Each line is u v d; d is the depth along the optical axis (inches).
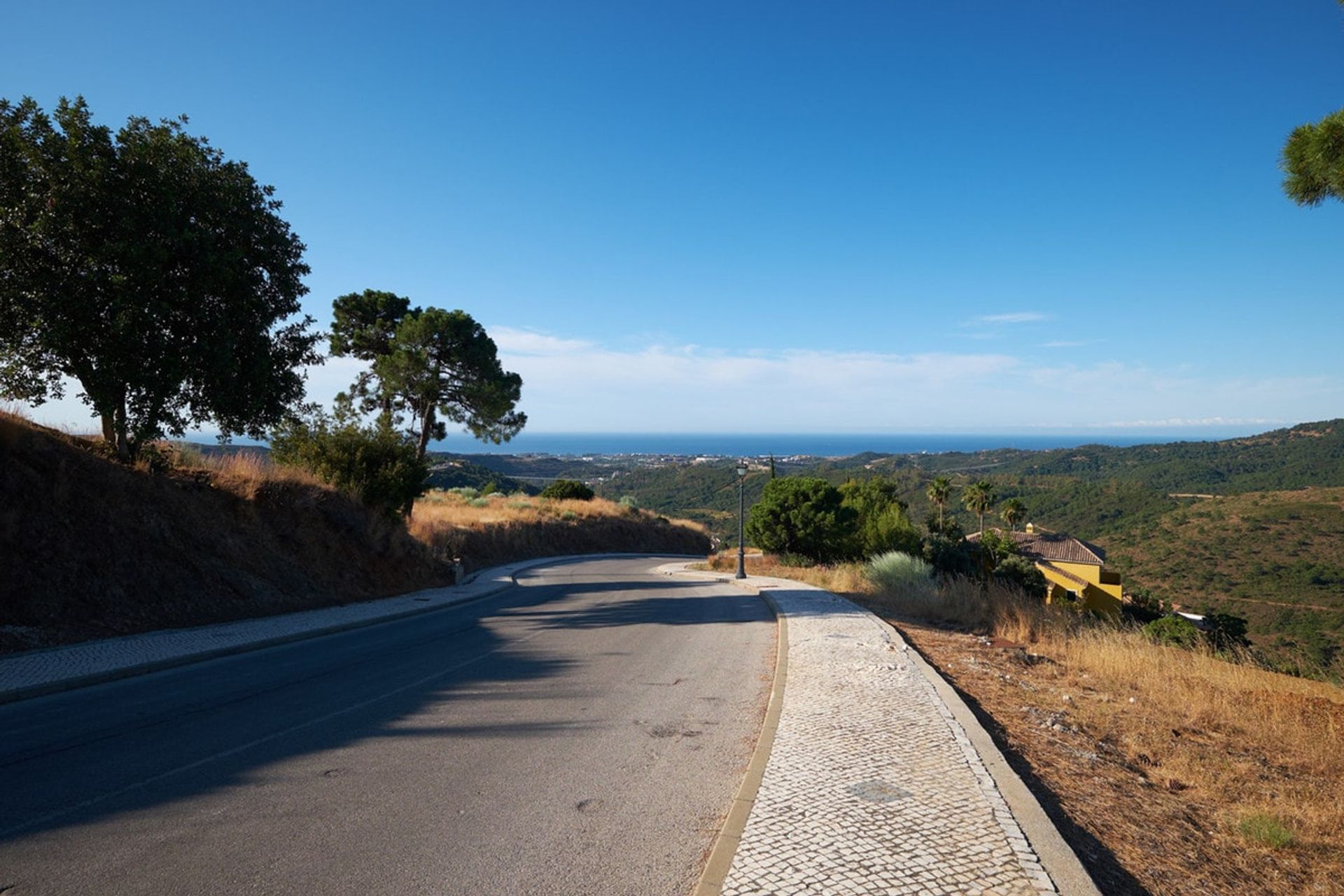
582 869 156.1
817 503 1295.5
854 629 488.1
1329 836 185.2
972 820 172.6
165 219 494.3
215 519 582.9
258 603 549.0
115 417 540.1
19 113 465.7
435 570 876.0
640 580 1038.4
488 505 1818.4
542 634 502.9
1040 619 546.3
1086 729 273.0
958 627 535.2
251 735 253.1
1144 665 382.0
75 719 271.6
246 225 559.8
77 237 468.4
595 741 250.7
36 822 176.9
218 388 551.2
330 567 678.5
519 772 217.9
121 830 172.6
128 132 506.3
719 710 295.7
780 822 172.2
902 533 1206.9
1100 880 149.0
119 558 470.3
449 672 368.2
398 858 159.8
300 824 177.8
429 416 1502.2
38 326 461.4
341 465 805.2
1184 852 168.6
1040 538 2106.3
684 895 145.0
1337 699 348.5
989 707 294.0
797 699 297.4
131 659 361.4
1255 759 253.4
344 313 1534.2
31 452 465.4
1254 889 154.0
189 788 201.8
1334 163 252.7
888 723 260.4
